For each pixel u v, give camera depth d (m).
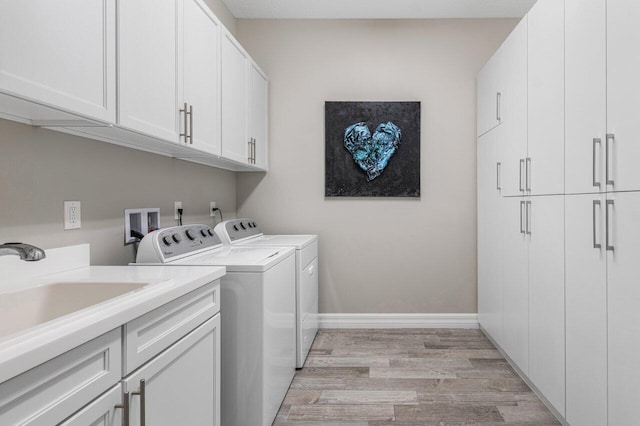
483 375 2.42
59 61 1.04
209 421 1.41
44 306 1.22
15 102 1.00
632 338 1.33
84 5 1.14
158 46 1.54
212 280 1.42
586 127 1.59
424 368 2.53
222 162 2.60
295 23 3.32
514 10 3.12
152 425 1.04
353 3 3.05
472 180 3.27
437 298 3.31
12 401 0.64
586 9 1.58
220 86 2.20
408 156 3.27
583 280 1.62
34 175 1.34
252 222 3.08
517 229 2.34
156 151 2.02
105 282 1.23
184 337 1.23
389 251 3.32
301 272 2.51
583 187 1.61
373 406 2.07
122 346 0.93
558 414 1.91
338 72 3.32
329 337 3.12
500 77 2.62
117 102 1.29
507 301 2.52
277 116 3.34
